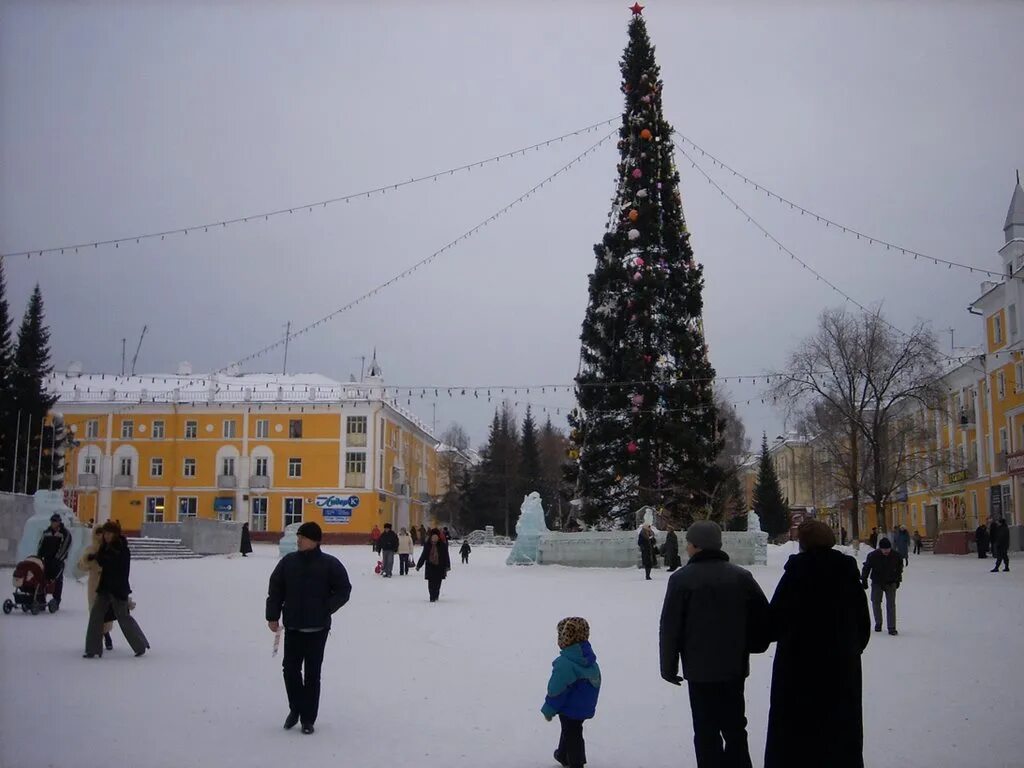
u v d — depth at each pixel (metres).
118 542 12.29
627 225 37.69
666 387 36.25
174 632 14.86
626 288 37.16
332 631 15.44
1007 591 23.39
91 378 79.50
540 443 106.19
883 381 46.84
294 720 8.53
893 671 11.70
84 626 15.02
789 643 6.28
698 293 37.44
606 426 36.75
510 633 15.27
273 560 39.91
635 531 35.16
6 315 61.75
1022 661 12.48
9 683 10.27
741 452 84.81
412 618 17.44
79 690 10.00
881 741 8.23
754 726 8.93
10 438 60.34
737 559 35.72
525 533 39.53
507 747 8.02
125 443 75.31
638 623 16.64
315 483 74.56
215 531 46.84
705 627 6.50
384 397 75.62
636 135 38.59
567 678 7.32
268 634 14.78
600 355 37.47
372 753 7.77
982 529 43.06
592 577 29.98
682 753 7.88
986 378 57.25
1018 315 51.47
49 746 7.78
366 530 73.69
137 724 8.59
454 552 59.31
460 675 11.40
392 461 80.31
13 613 16.73
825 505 81.88
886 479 54.94
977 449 58.84
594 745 8.14
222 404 75.31
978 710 9.46
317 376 82.88
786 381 47.59
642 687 10.71
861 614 6.38
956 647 13.75
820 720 6.12
